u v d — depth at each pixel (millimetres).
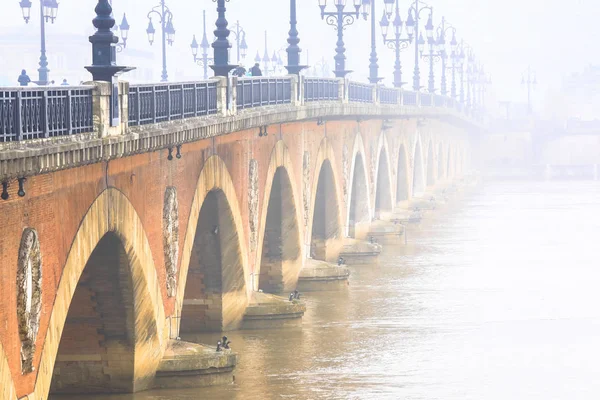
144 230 63844
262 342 83875
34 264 48281
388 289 108688
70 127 50812
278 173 100250
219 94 75375
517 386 72875
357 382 73125
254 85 85438
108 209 57812
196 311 86062
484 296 104875
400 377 74562
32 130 47031
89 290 63656
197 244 83875
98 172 56312
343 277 106562
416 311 97250
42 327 49812
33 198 48406
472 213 193250
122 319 64500
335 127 121875
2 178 42938
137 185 62406
